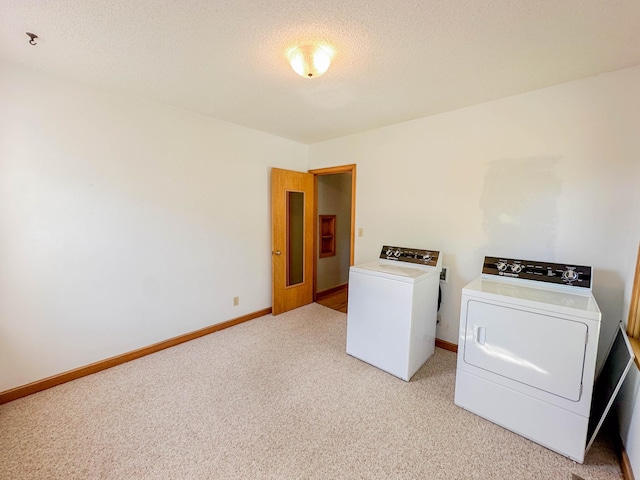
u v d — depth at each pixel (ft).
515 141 7.57
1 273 6.30
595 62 5.85
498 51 5.49
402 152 9.93
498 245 8.01
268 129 10.98
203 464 4.90
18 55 5.85
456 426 5.87
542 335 5.34
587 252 6.71
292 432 5.64
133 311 8.34
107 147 7.57
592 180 6.57
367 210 11.09
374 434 5.62
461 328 6.37
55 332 7.04
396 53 5.59
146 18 4.65
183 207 9.23
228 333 10.28
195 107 8.75
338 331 10.53
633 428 4.63
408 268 8.71
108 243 7.75
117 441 5.35
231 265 10.80
